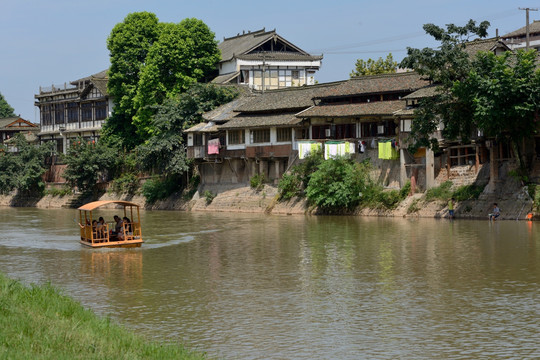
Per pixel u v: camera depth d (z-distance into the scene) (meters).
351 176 58.72
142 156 77.56
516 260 32.94
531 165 51.19
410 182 56.72
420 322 22.45
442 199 53.72
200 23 83.38
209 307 24.75
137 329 22.00
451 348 19.86
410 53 50.03
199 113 75.44
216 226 53.16
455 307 24.25
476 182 53.03
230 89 77.38
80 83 105.81
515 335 20.95
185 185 79.00
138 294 27.02
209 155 73.19
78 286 28.70
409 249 37.19
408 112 56.19
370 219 54.91
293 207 64.25
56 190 93.38
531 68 46.34
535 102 46.00
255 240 43.22
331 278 29.67
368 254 35.94
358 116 60.53
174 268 32.88
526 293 26.20
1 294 21.20
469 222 49.12
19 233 50.19
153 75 80.44
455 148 55.66
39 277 30.77
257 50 87.06
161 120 75.88
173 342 20.48
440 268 31.44
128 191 85.06
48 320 19.41
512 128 48.34
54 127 104.12
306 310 24.12
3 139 119.81
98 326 19.61
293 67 87.19
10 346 16.88
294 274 30.78
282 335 21.23
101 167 87.50
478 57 49.09
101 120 96.06
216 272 31.66
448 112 50.34
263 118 69.25
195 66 82.75
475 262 32.72
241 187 71.69
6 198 99.88
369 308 24.30
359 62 84.94
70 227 55.66
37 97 106.31
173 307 24.81
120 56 85.62
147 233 48.59
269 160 69.62
